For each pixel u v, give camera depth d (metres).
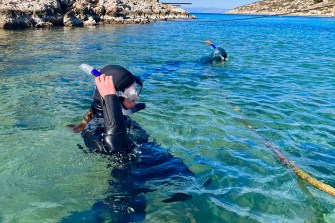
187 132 2.32
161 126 2.41
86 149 1.66
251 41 9.68
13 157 1.80
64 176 1.59
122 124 1.55
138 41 8.73
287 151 2.11
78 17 14.86
